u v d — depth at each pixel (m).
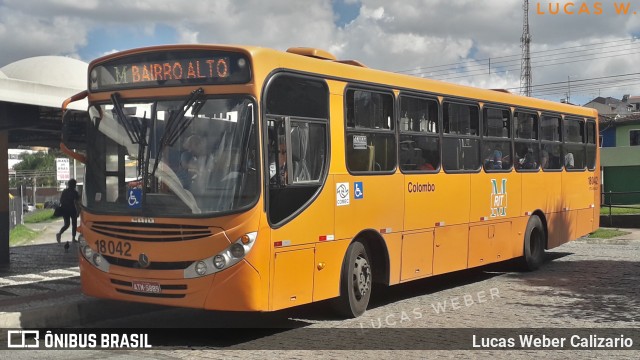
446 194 11.87
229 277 7.95
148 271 8.25
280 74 8.56
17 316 9.17
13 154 111.75
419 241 11.18
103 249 8.61
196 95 8.29
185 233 8.08
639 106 98.00
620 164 53.19
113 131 8.71
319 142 9.20
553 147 15.83
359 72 10.00
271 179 8.30
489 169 13.23
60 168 38.34
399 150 10.75
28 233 27.88
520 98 14.46
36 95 12.25
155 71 8.55
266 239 8.16
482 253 13.00
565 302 11.25
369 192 10.04
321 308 10.68
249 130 8.12
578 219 17.00
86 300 10.10
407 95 11.00
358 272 9.97
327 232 9.23
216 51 8.30
